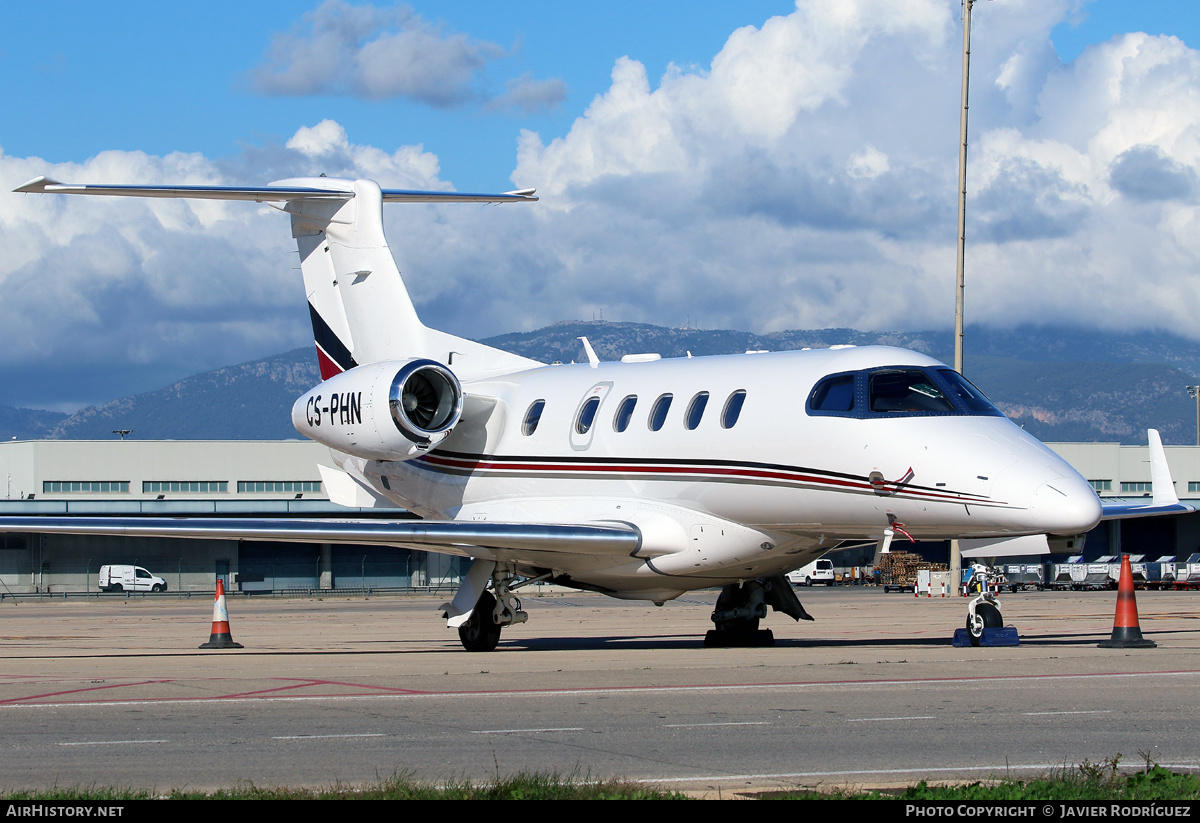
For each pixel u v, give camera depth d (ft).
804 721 49.93
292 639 113.91
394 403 96.58
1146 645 81.66
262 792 36.27
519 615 93.76
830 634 109.29
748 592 95.35
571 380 101.19
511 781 37.04
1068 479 76.89
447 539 84.79
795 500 84.02
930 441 79.25
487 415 103.71
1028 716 50.93
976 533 79.20
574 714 52.49
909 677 64.64
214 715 52.85
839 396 82.99
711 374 91.30
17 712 54.03
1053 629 110.01
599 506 93.76
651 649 91.25
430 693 60.08
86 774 40.06
